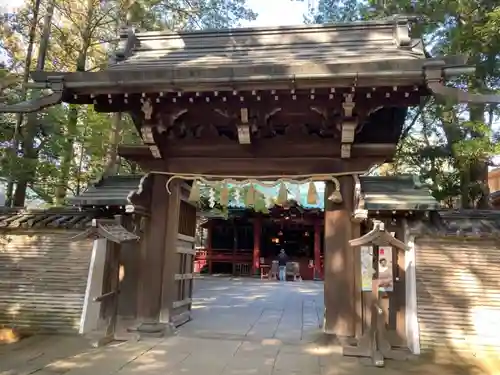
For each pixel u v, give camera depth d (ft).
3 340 21.24
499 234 20.85
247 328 26.32
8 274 24.21
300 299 44.88
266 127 22.47
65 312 22.99
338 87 18.80
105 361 18.06
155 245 23.88
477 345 19.71
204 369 17.22
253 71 18.99
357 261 21.68
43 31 36.94
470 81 35.78
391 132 23.11
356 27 24.02
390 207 20.84
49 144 38.37
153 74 19.79
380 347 19.13
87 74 20.29
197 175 24.08
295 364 18.17
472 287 20.70
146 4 41.19
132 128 46.06
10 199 38.50
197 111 22.38
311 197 22.80
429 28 37.29
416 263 21.29
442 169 43.04
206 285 64.85
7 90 34.19
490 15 29.07
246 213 91.76
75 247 24.47
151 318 23.20
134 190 23.24
